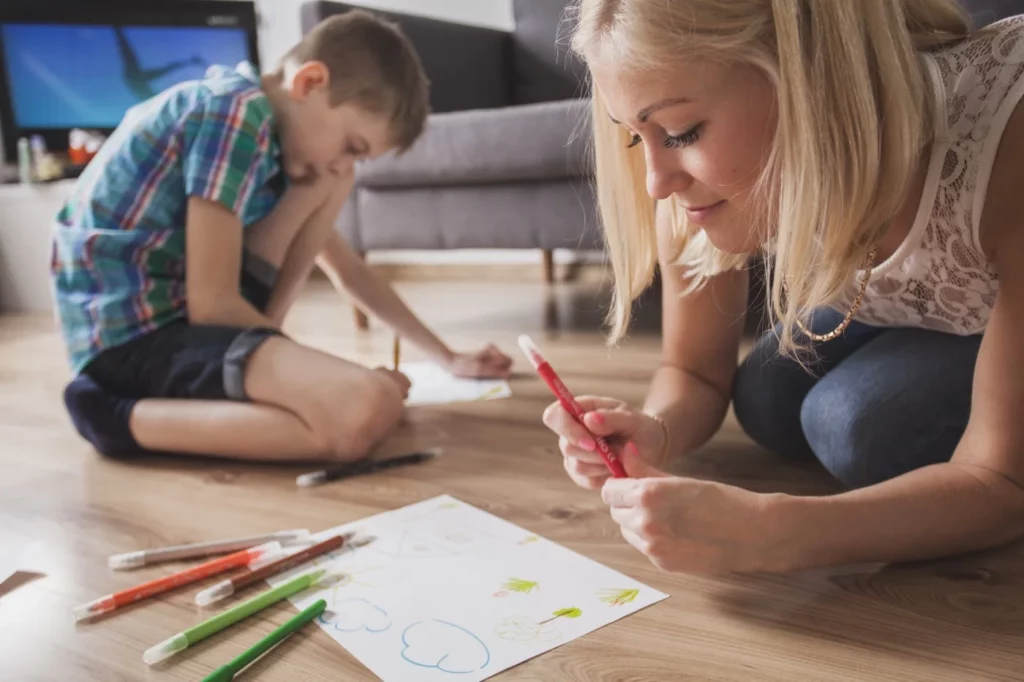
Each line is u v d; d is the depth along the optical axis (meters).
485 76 2.55
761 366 1.07
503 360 1.59
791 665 0.63
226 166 1.23
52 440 1.36
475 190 2.01
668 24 0.63
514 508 0.96
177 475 1.16
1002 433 0.71
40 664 0.70
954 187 0.74
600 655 0.65
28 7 2.97
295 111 1.30
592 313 2.26
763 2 0.64
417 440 1.25
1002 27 0.75
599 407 0.86
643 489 0.67
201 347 1.20
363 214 2.21
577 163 1.82
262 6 3.32
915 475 0.73
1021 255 0.70
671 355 1.07
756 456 1.12
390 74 1.31
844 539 0.69
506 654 0.66
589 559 0.81
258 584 0.80
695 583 0.76
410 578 0.78
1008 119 0.71
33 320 2.70
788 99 0.63
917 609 0.70
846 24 0.63
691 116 0.65
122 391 1.26
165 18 3.08
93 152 3.05
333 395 1.12
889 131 0.66
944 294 0.84
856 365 0.96
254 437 1.16
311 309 2.62
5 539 0.96
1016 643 0.65
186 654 0.69
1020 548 0.80
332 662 0.66
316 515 0.98
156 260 1.28
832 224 0.67
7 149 3.06
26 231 2.84
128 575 0.86
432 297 2.71
